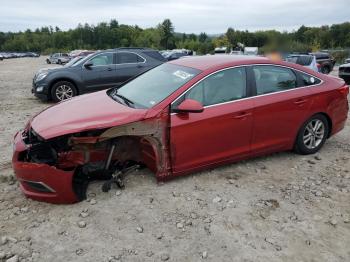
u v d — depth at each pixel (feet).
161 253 11.13
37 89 35.45
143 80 17.20
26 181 13.05
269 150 17.04
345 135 22.76
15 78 69.36
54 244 11.46
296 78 17.57
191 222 12.66
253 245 11.59
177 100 14.38
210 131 14.89
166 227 12.39
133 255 11.03
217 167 16.44
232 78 15.78
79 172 14.47
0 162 17.46
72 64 38.24
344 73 54.90
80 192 14.03
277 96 16.63
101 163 14.43
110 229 12.23
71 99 16.52
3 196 14.17
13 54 291.99
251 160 17.87
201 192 14.64
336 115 18.95
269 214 13.32
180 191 14.64
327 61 79.30
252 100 15.96
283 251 11.38
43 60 213.46
